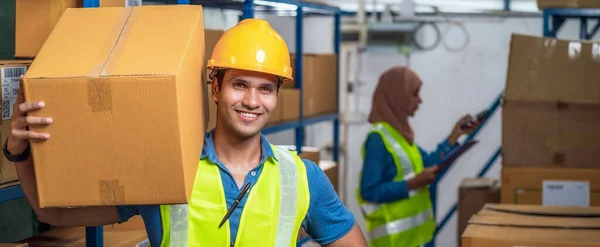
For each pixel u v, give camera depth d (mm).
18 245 2225
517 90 3479
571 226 2562
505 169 3496
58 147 1664
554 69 3453
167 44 1734
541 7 3781
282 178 1932
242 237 1881
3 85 2217
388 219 4199
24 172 1819
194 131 1785
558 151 3455
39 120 1644
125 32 1806
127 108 1630
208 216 1867
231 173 1890
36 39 2514
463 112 6441
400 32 6016
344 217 2031
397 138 4293
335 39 5156
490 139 6375
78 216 1906
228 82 1820
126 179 1673
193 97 1777
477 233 2467
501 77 6316
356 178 6703
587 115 3414
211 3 4004
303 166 1971
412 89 4324
